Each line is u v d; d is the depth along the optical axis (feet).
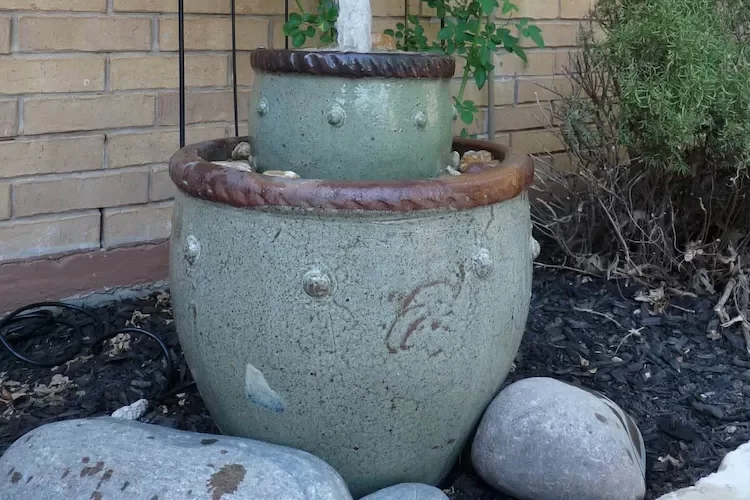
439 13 9.92
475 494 5.91
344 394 5.01
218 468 4.75
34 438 5.14
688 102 8.14
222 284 5.05
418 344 4.95
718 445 6.70
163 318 8.59
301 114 5.41
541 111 11.62
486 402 5.73
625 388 7.59
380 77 5.34
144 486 4.67
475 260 5.05
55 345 8.00
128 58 8.64
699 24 8.33
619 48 8.61
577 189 10.70
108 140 8.70
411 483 5.37
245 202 4.86
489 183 5.06
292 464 4.83
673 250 9.99
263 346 4.99
